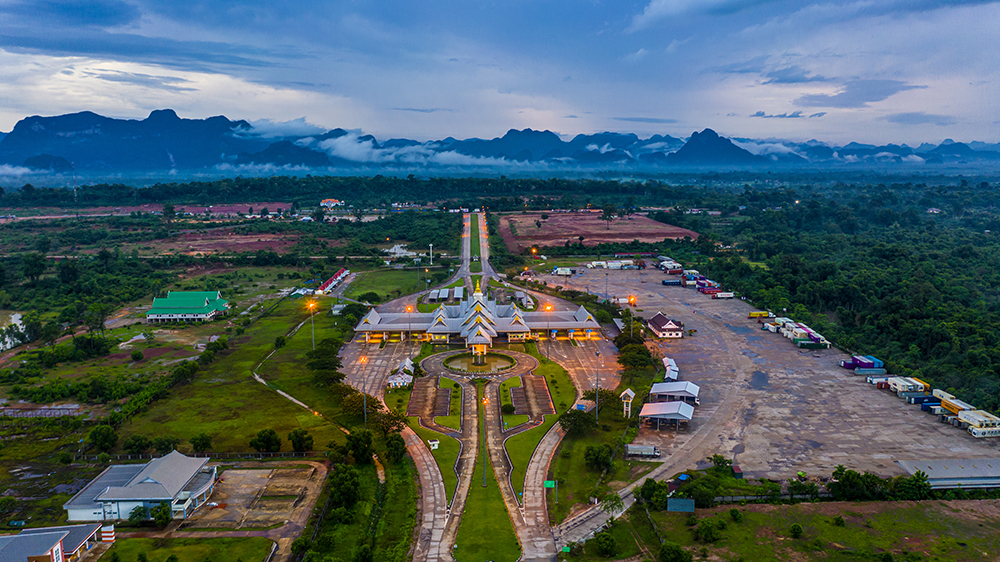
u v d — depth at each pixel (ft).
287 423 492.13
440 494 396.57
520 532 354.54
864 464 432.25
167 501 358.84
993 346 638.12
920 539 345.72
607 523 360.48
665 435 478.59
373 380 590.96
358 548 318.86
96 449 445.37
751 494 390.21
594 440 469.16
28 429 479.00
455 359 654.53
